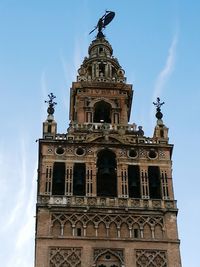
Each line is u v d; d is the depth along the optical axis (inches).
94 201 2716.5
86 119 3250.5
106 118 3356.3
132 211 2694.4
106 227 2640.3
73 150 2893.7
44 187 2751.0
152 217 2687.0
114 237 2608.3
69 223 2647.6
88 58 3651.6
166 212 2704.2
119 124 3203.7
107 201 2721.5
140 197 2755.9
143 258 2556.6
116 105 3326.8
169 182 2815.0
